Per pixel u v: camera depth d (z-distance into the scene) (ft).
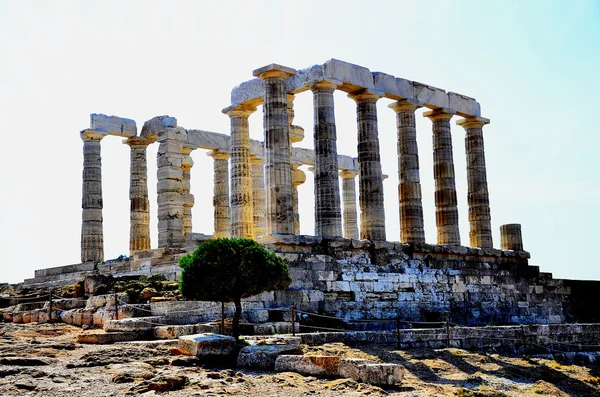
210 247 77.25
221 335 71.67
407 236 132.36
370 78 127.13
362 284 111.34
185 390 54.29
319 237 115.44
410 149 134.41
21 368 59.82
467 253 138.00
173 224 140.87
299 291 100.07
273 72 118.42
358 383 58.90
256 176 160.76
